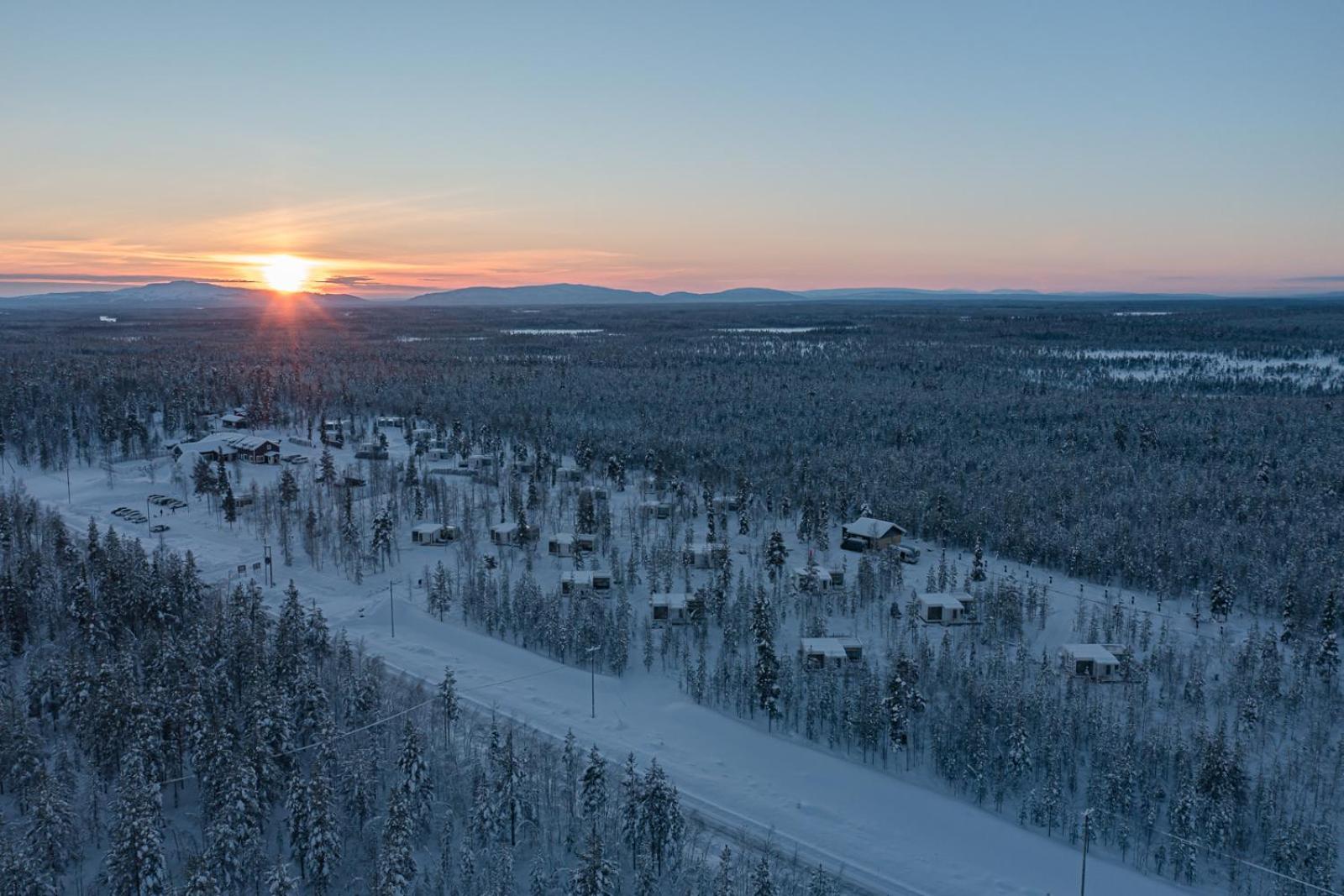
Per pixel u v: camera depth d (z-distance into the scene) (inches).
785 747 3878.0
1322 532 6215.6
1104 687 4407.0
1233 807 3361.2
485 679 4475.9
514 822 3198.8
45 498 7573.8
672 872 3065.9
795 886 2974.9
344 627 5002.5
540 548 6373.0
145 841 2733.8
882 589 5506.9
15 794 3366.1
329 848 2918.3
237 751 3334.2
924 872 3154.5
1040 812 3489.2
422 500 7032.5
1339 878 3129.9
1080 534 6205.7
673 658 4736.7
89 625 4279.0
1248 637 4744.1
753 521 7081.7
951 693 4175.7
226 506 6801.2
